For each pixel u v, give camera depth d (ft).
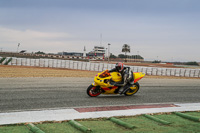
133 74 32.09
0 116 18.43
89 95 29.37
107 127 16.02
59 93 31.35
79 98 28.37
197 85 50.42
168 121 18.38
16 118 17.95
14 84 37.96
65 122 17.22
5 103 23.84
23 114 19.36
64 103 25.08
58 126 15.99
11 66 87.45
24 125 16.06
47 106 23.30
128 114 20.51
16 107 22.29
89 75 67.15
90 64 98.68
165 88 42.16
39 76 55.11
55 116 19.03
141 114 20.43
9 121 16.94
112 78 28.89
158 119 18.53
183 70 95.04
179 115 20.83
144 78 65.10
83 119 18.03
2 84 37.32
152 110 22.71
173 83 52.60
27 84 38.73
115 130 15.31
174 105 26.25
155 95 33.50
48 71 73.31
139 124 17.11
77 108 22.61
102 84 28.12
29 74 58.70
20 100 25.67
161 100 29.63
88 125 16.43
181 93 36.83
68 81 46.50
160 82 53.83
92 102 26.27
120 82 29.32
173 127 16.44
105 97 29.96
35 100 26.03
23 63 97.45
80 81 47.62
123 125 16.53
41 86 37.17
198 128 16.29
